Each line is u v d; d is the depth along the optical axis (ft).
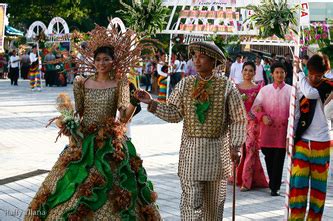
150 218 19.17
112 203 18.31
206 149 20.22
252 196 30.68
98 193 18.25
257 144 31.83
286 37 27.61
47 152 41.06
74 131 19.49
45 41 107.14
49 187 18.94
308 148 23.36
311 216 23.72
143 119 62.03
